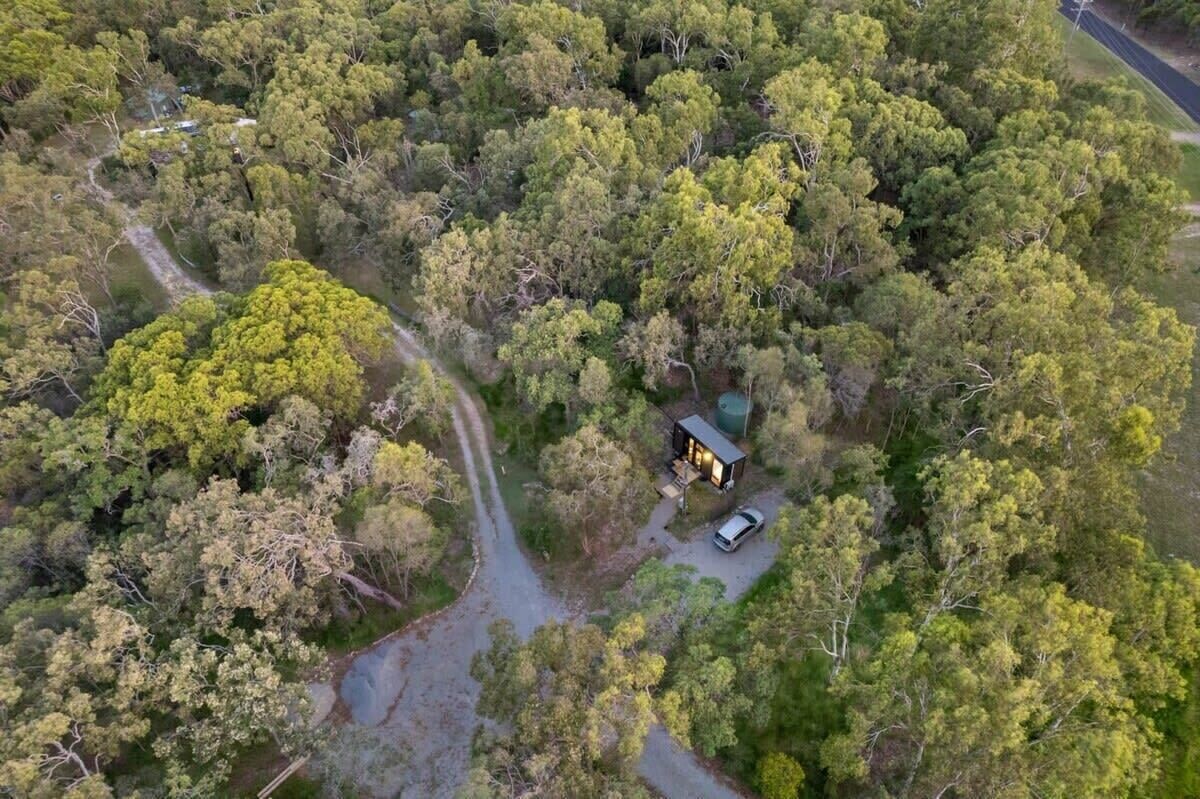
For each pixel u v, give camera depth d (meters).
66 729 29.47
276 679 33.06
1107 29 107.44
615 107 72.81
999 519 31.20
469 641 42.94
